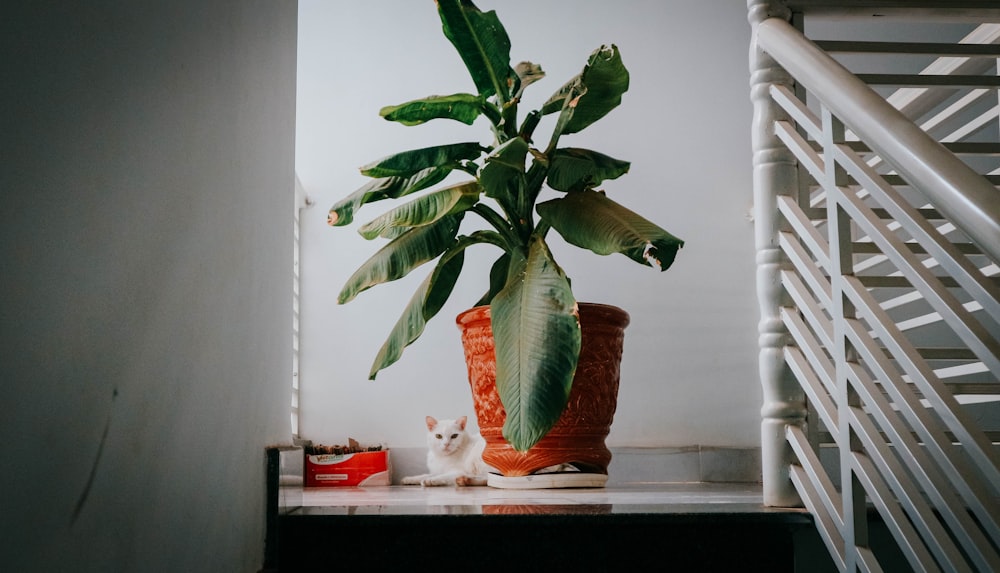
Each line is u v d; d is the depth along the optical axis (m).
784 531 1.48
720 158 3.67
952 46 1.67
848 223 1.32
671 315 3.57
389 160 2.38
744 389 3.54
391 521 1.45
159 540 0.89
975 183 0.89
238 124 1.25
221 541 1.14
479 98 2.44
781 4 1.66
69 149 0.67
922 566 1.13
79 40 0.69
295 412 3.45
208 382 1.08
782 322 1.61
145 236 0.85
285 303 1.63
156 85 0.88
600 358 2.40
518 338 2.00
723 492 2.34
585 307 2.35
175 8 0.95
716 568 1.46
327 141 3.65
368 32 3.71
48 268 0.63
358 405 3.51
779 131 1.59
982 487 1.00
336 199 3.62
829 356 1.88
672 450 3.47
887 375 1.18
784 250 1.60
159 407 0.89
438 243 2.54
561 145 3.65
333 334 3.54
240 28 1.26
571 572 1.44
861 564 1.28
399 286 3.57
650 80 3.71
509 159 2.23
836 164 1.32
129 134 0.80
